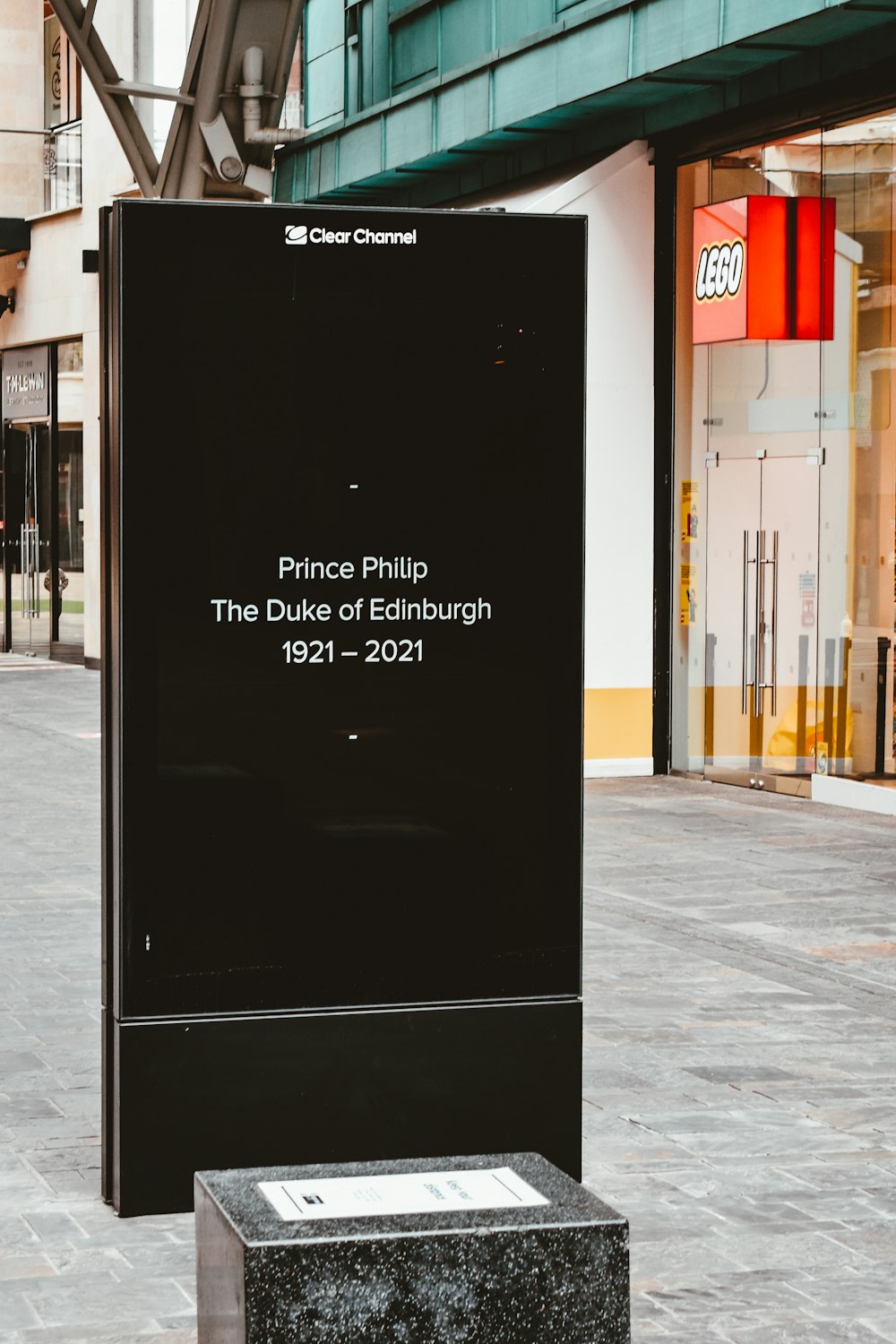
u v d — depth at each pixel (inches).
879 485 486.9
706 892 374.0
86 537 955.3
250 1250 94.7
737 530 542.3
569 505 188.4
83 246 944.3
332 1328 95.7
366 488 183.8
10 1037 256.7
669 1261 175.8
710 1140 213.6
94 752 607.2
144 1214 184.1
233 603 180.9
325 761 183.8
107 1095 188.9
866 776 495.8
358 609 184.1
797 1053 251.9
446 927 187.2
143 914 180.4
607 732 566.9
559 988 190.2
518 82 547.8
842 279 496.1
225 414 179.9
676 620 567.5
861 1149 210.7
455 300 185.0
